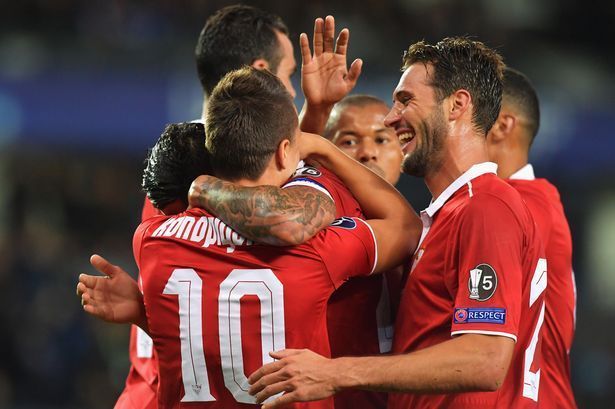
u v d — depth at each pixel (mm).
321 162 10852
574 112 39125
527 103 13984
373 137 12602
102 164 43156
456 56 10688
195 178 10422
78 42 38938
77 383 34750
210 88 14164
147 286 10047
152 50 38312
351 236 10023
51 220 42375
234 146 9734
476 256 9758
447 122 10617
